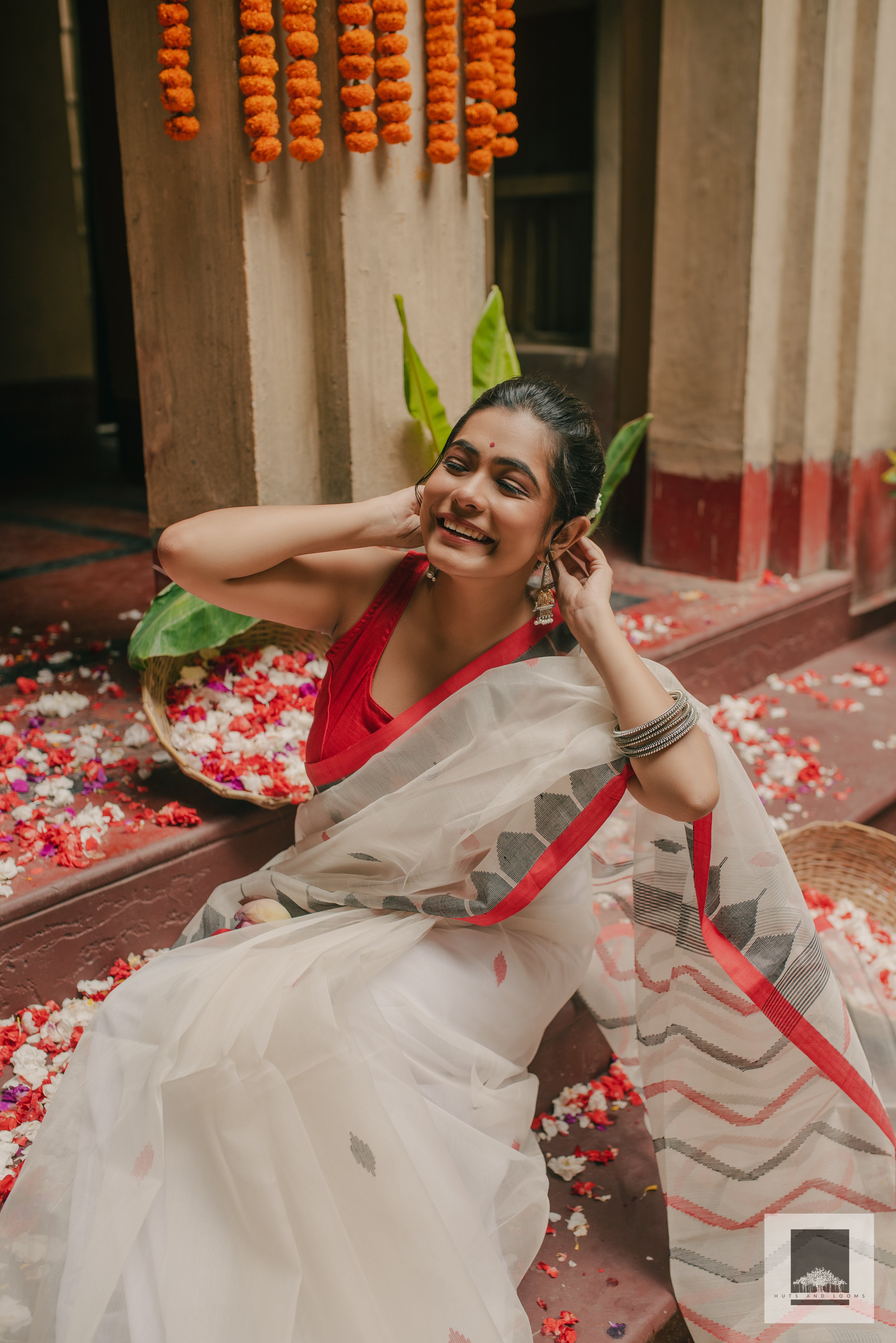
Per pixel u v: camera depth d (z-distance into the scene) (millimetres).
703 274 4098
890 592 4777
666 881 1773
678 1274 1737
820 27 3822
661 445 4391
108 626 3402
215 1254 1405
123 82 2557
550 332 5504
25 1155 1631
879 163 4070
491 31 2678
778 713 3723
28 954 1987
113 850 2131
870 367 4332
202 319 2609
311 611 1774
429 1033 1581
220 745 2342
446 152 2660
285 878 1797
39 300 6125
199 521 1684
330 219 2580
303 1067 1450
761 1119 1766
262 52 2324
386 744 1690
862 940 2482
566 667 1663
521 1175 1661
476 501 1523
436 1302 1390
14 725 2682
